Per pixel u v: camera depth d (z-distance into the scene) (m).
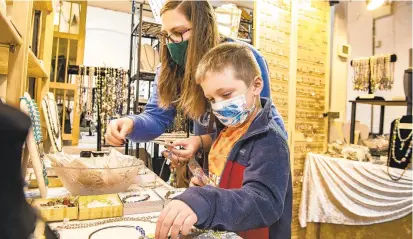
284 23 2.65
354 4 3.63
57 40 3.53
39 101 1.61
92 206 0.70
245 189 0.56
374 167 2.26
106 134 0.97
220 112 0.70
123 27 4.20
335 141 2.85
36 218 0.23
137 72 2.57
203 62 0.71
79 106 2.97
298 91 2.76
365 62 2.72
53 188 0.96
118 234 0.59
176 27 0.91
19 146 0.21
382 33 3.42
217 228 0.49
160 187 0.96
